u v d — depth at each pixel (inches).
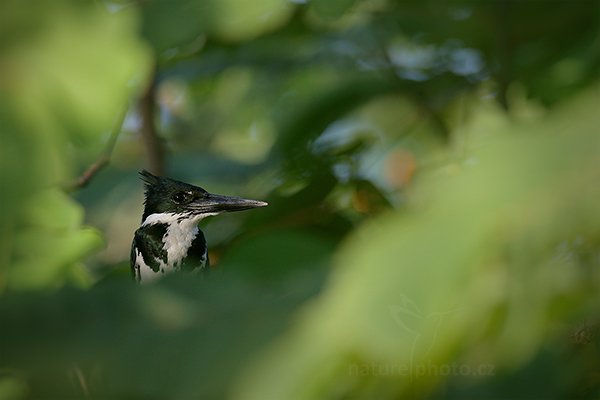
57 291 86.4
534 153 71.0
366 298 72.6
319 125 363.3
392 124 435.8
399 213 76.2
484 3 312.5
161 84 428.8
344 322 73.0
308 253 133.8
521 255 70.2
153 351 79.6
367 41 379.6
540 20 301.6
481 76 370.6
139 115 418.0
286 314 78.2
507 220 70.2
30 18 87.4
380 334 71.9
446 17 341.4
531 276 70.8
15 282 103.1
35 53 86.9
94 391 81.4
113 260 432.1
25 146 84.5
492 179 71.4
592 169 69.0
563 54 255.3
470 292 71.4
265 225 261.4
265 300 81.6
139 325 81.7
